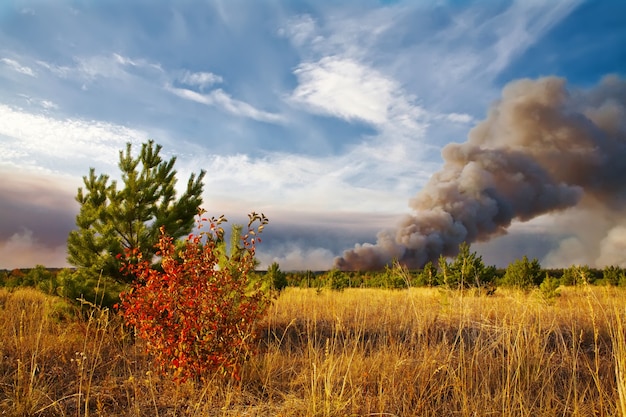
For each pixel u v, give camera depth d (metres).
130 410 4.39
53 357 5.85
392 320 8.35
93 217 8.28
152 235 8.18
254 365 5.47
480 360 5.62
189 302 5.29
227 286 5.76
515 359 5.39
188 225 8.84
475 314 7.61
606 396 4.45
